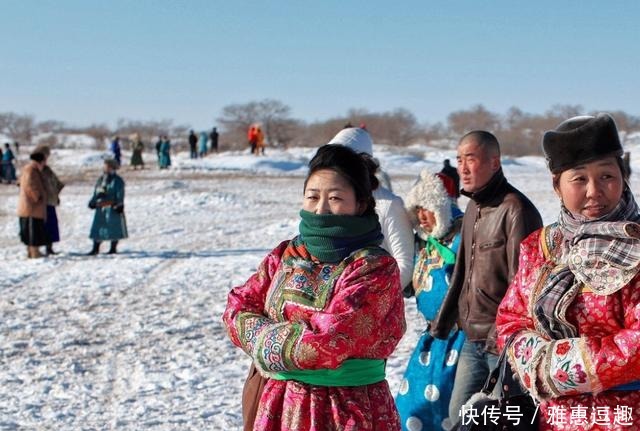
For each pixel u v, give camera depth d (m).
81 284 13.10
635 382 3.05
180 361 8.41
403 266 5.34
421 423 5.14
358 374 3.52
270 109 105.69
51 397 7.28
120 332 9.73
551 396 3.05
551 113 94.25
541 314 3.11
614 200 3.09
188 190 32.75
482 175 4.84
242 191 32.84
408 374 5.24
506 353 3.24
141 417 6.67
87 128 120.75
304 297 3.54
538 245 3.30
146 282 13.24
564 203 3.18
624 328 2.99
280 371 3.51
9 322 10.30
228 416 6.63
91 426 6.48
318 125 106.25
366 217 3.62
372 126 103.50
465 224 5.02
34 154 16.55
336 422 3.46
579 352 2.96
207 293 12.18
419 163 51.59
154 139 100.06
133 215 25.19
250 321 3.60
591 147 3.06
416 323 9.88
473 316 4.86
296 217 24.47
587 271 3.04
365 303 3.44
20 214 16.48
